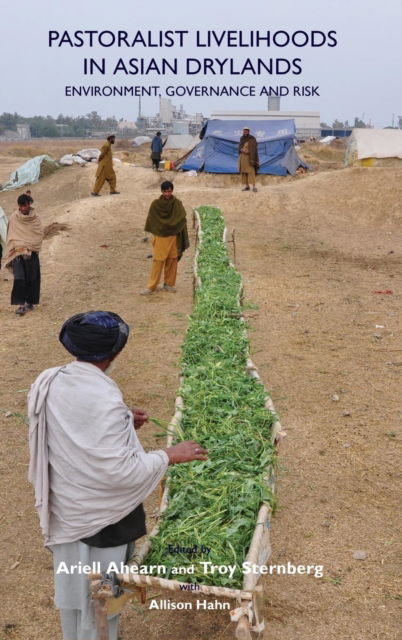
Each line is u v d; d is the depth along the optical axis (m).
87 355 2.76
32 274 9.85
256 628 3.01
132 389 6.99
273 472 3.99
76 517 2.78
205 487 3.69
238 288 8.10
